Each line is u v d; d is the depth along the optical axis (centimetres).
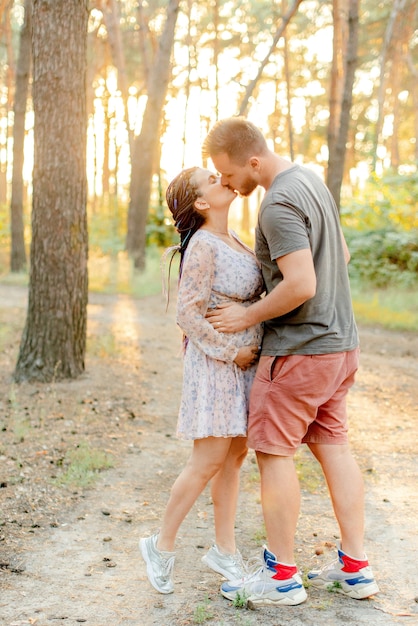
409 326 1100
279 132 3381
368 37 2348
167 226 2189
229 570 299
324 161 3606
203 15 2806
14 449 477
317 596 288
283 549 278
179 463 471
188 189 286
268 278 280
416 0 1841
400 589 295
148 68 2062
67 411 579
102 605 281
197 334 279
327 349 272
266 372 278
